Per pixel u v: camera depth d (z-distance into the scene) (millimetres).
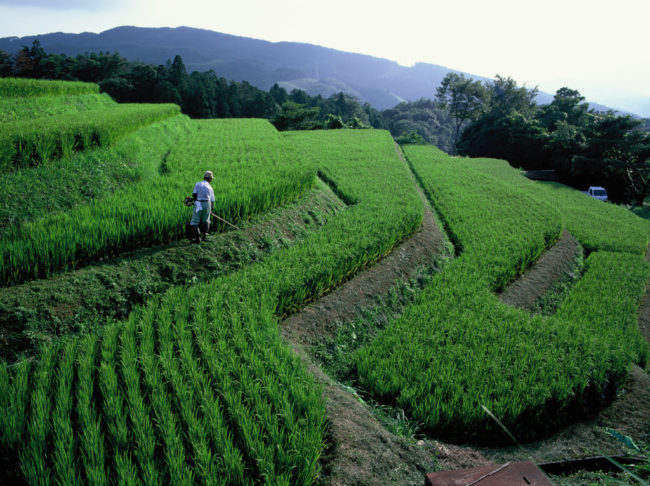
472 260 14133
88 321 7566
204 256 10305
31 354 6594
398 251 14227
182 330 6723
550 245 18891
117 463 4082
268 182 14445
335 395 6266
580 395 7648
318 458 4742
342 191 19672
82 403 4875
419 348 8156
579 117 71562
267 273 9664
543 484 3574
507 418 6543
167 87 74375
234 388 5586
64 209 11266
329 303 10109
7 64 84312
